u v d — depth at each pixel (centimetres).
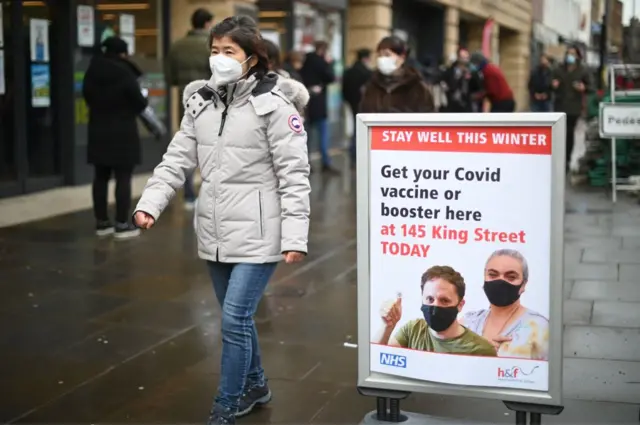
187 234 1136
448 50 3038
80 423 540
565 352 670
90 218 1236
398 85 916
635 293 842
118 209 1104
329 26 2273
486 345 476
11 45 1332
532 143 456
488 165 464
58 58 1439
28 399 577
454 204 473
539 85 2248
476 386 482
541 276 463
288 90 504
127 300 823
